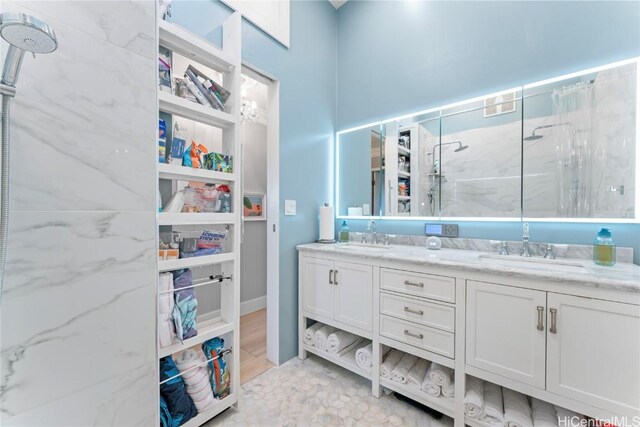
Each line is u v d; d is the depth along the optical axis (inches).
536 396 45.0
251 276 120.3
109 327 33.1
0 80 24.2
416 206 82.1
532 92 64.2
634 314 37.6
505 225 67.4
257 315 116.0
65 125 29.7
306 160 88.4
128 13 34.8
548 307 43.9
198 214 52.5
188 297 51.5
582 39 58.2
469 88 72.7
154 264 37.3
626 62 53.8
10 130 26.5
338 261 72.4
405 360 65.2
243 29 69.3
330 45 98.0
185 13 56.8
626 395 38.4
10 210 26.6
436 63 78.0
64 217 29.7
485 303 49.8
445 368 58.4
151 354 37.1
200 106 53.0
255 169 122.7
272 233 80.1
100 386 32.4
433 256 60.5
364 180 93.2
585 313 41.1
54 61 28.8
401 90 84.9
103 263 32.6
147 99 36.8
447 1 76.1
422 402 57.7
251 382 69.6
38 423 28.3
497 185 68.7
